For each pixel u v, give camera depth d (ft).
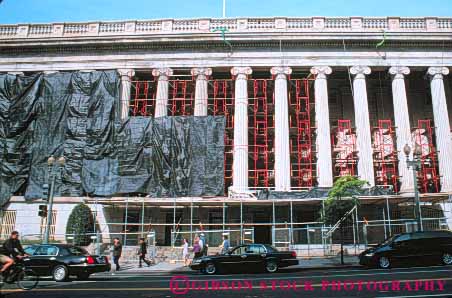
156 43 123.03
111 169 115.24
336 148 129.29
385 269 60.39
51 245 56.44
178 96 135.13
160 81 121.80
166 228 114.32
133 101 131.95
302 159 128.57
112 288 43.70
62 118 120.47
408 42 120.67
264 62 121.80
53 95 121.80
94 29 124.98
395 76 120.26
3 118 120.67
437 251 62.59
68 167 115.65
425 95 134.41
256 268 62.69
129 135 116.67
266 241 112.06
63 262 53.67
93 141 116.67
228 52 123.03
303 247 91.97
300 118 132.98
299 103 126.00
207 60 122.72
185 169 113.70
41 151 118.11
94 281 52.85
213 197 110.73
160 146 115.14
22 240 100.83
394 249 62.64
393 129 129.70
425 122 130.82
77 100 120.26
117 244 73.10
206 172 113.29
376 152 127.85
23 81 122.62
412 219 94.94
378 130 132.26
